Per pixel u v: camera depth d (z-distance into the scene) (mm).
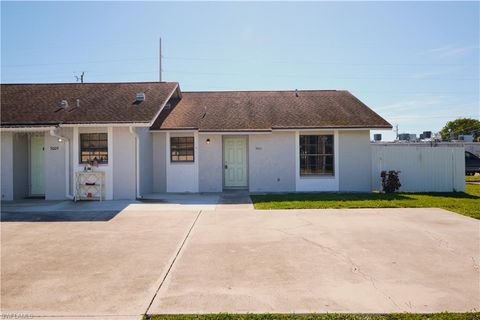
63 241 7246
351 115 15672
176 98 18188
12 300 4453
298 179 15180
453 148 15203
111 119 12758
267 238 7344
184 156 15359
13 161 13000
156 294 4598
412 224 8539
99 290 4746
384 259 5957
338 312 4027
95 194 12672
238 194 14328
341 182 15195
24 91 15750
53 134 12352
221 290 4711
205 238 7398
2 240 7340
